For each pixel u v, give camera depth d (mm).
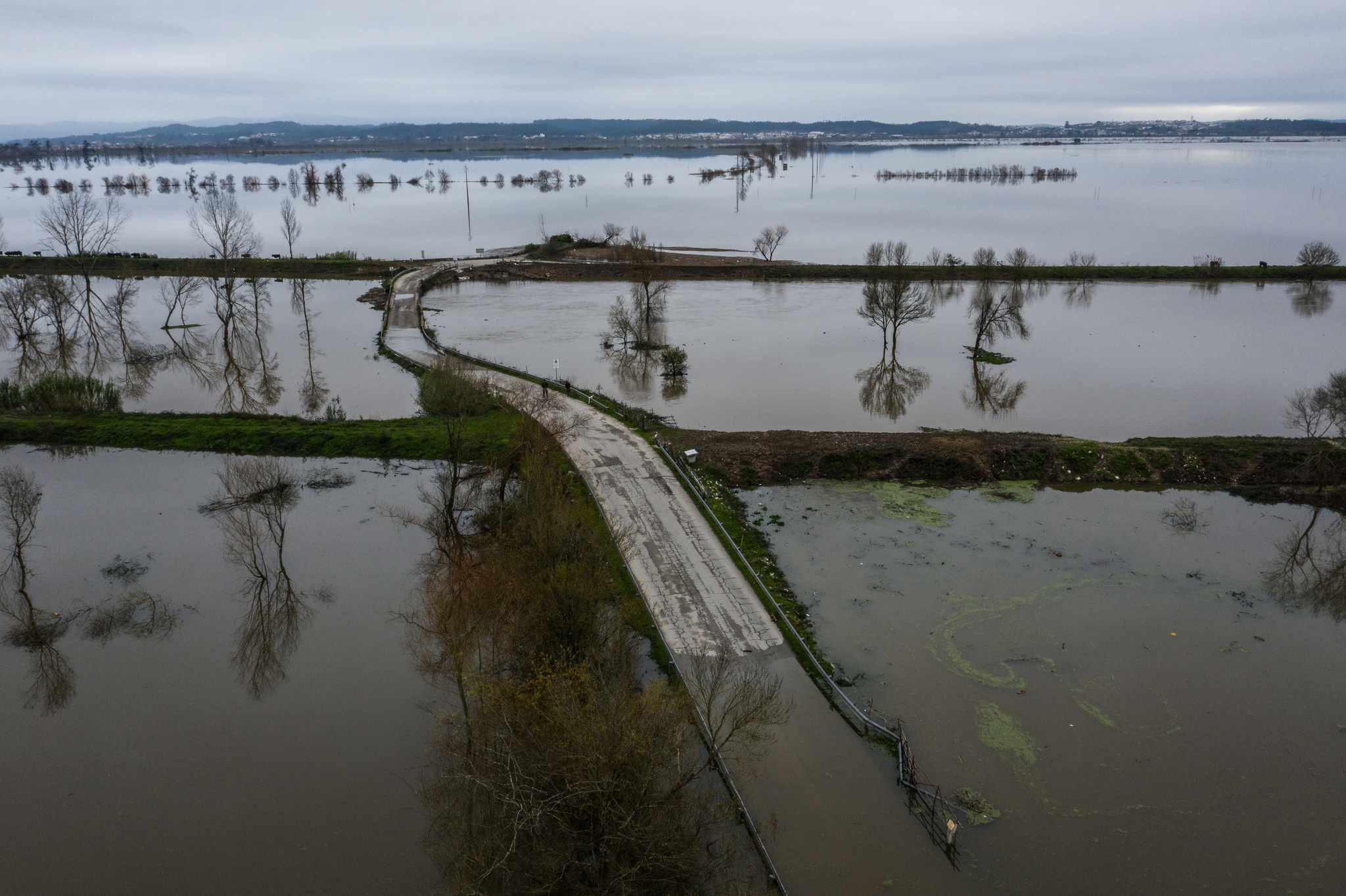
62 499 51938
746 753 30641
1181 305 102188
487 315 99062
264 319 98375
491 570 36312
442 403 60688
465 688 31266
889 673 35406
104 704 34094
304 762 30984
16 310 84500
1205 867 26688
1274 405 66125
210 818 28500
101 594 41656
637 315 96000
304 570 43781
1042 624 38906
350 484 54125
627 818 22047
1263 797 29344
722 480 53031
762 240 139625
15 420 62500
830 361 80500
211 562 44688
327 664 36438
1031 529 47875
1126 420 63469
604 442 56719
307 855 27141
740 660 35469
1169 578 42844
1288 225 168375
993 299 94625
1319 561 44344
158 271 119938
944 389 72000
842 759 30750
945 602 40625
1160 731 32375
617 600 39094
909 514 49594
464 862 24000
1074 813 28656
